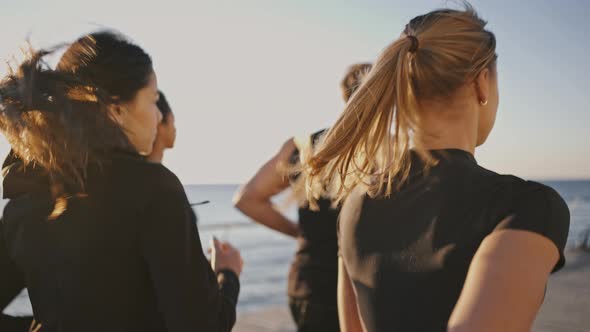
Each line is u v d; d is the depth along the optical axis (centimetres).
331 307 171
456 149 92
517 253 73
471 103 94
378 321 90
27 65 108
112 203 108
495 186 82
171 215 109
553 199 78
